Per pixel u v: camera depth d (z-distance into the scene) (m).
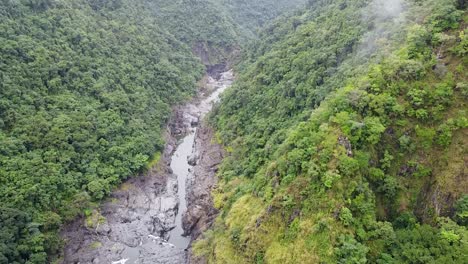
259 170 47.59
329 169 33.38
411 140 33.22
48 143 51.28
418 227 30.56
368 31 49.47
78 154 53.25
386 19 48.06
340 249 30.23
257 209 39.53
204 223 49.41
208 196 53.38
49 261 43.25
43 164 48.47
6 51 54.78
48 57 59.62
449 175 31.20
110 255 46.34
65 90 59.69
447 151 32.09
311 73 53.12
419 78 35.00
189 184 60.12
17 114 51.31
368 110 34.84
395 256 29.14
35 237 42.19
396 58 36.81
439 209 30.81
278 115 54.72
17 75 54.06
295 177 36.31
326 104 39.16
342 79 44.97
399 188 32.44
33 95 54.78
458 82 33.47
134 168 57.78
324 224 31.70
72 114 56.81
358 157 33.03
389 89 35.00
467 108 32.59
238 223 40.91
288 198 35.28
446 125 32.41
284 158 38.62
